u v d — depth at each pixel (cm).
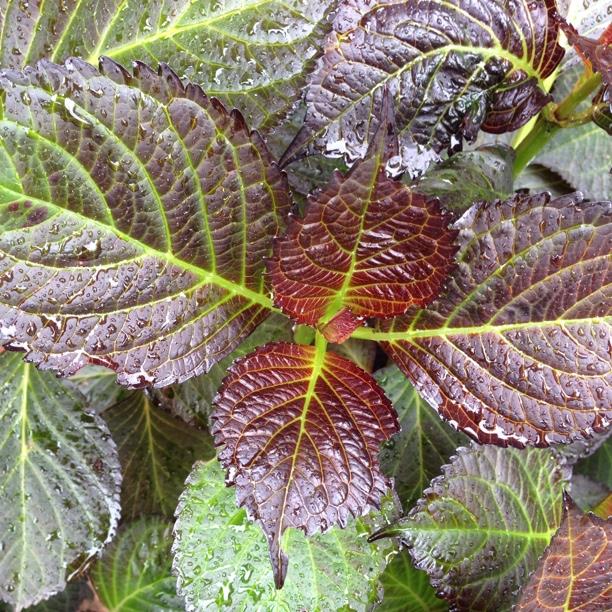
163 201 57
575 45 59
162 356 60
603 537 57
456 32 60
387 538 61
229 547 61
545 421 60
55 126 54
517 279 59
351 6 58
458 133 62
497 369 60
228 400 58
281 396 59
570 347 59
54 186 55
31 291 56
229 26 61
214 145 57
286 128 67
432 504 61
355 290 59
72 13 61
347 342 69
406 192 54
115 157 56
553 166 76
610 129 64
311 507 57
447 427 68
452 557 61
